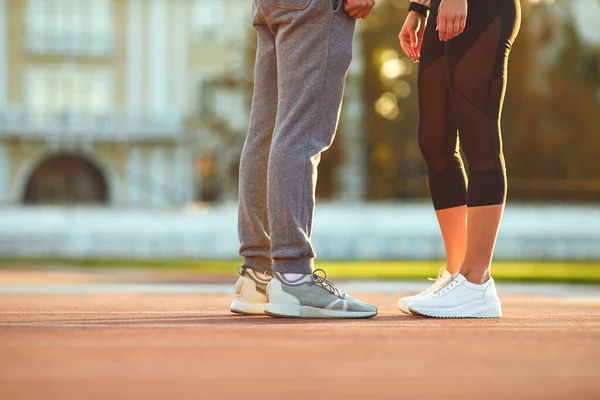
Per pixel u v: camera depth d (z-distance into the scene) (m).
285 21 2.98
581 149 28.88
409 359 1.78
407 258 24.72
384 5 29.84
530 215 24.27
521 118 28.66
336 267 16.30
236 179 32.41
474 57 3.16
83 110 32.69
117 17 33.03
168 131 33.03
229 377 1.51
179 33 33.41
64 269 15.05
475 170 3.20
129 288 6.84
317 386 1.42
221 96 33.72
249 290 3.16
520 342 2.12
